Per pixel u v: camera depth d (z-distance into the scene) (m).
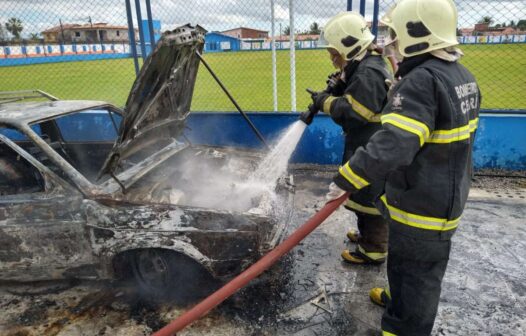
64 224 2.73
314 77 14.21
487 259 3.36
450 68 1.81
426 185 1.84
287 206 3.15
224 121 5.83
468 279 3.10
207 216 2.62
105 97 13.72
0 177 3.10
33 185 3.12
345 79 2.96
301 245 3.65
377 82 2.70
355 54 2.83
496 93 9.45
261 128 5.76
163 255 2.79
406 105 1.71
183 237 2.61
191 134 5.99
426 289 2.03
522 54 9.12
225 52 12.95
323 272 3.22
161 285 2.92
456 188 1.84
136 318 2.76
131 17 5.86
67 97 13.76
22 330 2.68
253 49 12.69
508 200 4.48
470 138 1.86
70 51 17.03
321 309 2.79
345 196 1.96
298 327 2.63
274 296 2.93
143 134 3.14
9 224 2.78
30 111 3.26
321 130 5.59
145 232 2.63
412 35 1.79
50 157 2.81
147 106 2.89
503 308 2.77
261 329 2.62
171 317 2.75
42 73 19.55
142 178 3.21
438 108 1.74
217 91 12.67
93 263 2.78
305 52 15.59
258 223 2.64
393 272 2.14
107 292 3.05
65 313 2.84
